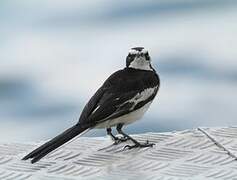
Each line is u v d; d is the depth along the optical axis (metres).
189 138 10.40
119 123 10.52
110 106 10.30
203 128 10.74
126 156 9.93
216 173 9.22
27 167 9.67
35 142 10.54
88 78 26.80
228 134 10.44
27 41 30.31
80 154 10.02
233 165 9.44
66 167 9.63
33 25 32.09
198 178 9.09
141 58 10.98
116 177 9.26
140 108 10.64
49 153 9.86
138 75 10.84
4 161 9.88
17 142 10.59
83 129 9.99
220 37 29.66
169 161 9.66
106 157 9.92
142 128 21.88
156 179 9.13
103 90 10.52
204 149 9.98
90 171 9.49
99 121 10.17
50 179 9.29
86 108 10.27
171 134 10.59
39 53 29.08
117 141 10.44
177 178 9.12
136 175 9.29
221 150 9.91
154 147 10.16
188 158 9.72
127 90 10.52
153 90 10.83
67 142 9.81
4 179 9.33
